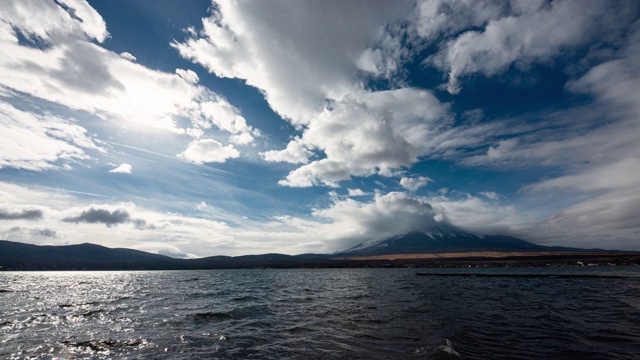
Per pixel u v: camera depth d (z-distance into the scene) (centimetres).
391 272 15438
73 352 1648
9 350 1684
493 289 5341
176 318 2633
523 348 1593
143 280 10194
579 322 2253
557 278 8300
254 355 1554
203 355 1568
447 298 3953
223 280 9769
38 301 4041
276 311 2983
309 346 1692
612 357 1423
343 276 11694
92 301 4012
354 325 2238
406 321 2362
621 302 3275
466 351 1545
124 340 1880
